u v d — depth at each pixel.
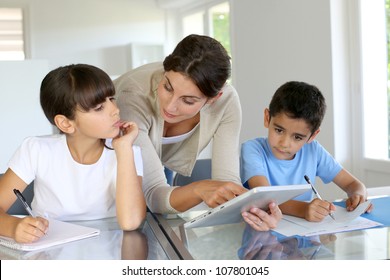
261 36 4.22
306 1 3.56
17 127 3.31
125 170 1.19
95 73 1.18
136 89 1.40
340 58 3.33
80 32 7.10
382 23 3.28
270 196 1.05
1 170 3.30
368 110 3.29
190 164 1.63
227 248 0.97
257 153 1.66
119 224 1.16
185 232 1.09
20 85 3.29
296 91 1.50
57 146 1.29
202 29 6.49
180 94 1.17
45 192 1.30
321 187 3.48
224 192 1.16
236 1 4.61
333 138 3.34
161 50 7.38
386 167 3.12
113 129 1.20
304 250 0.96
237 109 1.52
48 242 1.01
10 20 6.84
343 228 1.12
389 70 3.31
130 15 7.24
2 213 1.10
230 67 1.19
